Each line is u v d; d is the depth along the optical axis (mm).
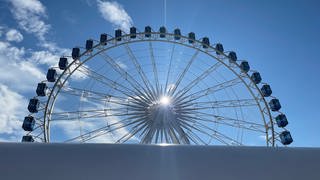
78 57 29109
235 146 7035
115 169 6180
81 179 5977
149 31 31953
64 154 6414
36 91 28031
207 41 31516
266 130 29188
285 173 6418
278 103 29438
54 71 29016
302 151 6992
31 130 26766
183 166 6348
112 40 30516
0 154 6297
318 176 6406
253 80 30422
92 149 6590
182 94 29547
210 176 6230
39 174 6000
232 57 31109
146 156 6508
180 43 31578
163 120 27422
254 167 6496
